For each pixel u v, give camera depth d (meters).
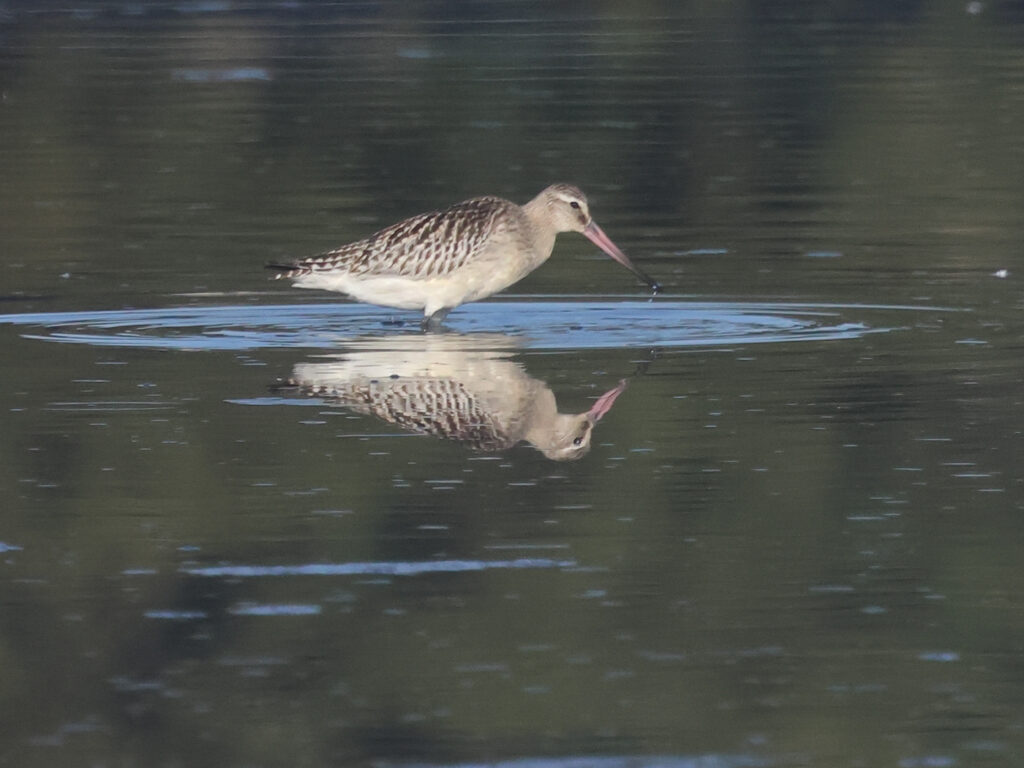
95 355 16.41
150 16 40.81
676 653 9.78
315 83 32.66
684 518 11.81
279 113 29.95
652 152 26.92
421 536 11.54
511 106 30.44
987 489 12.27
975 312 17.84
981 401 14.41
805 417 14.04
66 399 14.79
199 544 11.41
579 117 29.52
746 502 12.12
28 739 8.95
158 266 20.42
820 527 11.63
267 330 17.64
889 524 11.63
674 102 30.75
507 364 15.97
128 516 11.93
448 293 17.94
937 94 31.20
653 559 11.11
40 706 9.27
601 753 8.73
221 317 18.17
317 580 10.85
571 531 11.59
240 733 8.98
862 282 19.34
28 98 31.36
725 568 10.98
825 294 18.81
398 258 17.86
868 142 27.50
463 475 12.77
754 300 18.61
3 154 27.09
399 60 35.03
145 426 13.98
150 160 26.61
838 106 30.23
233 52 36.00
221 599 10.56
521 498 12.25
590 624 10.15
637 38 38.00
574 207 18.44
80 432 13.79
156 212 23.41
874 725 8.96
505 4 43.53
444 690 9.39
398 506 12.09
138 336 17.28
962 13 41.06
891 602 10.45
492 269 18.06
